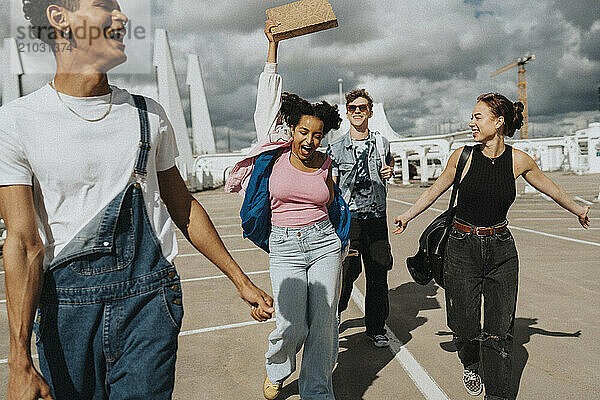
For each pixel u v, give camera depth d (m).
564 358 3.85
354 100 4.10
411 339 4.36
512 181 3.11
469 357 3.27
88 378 1.56
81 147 1.50
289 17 3.12
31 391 1.38
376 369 3.75
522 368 3.69
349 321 4.91
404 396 3.30
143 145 1.60
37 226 1.48
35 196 1.53
